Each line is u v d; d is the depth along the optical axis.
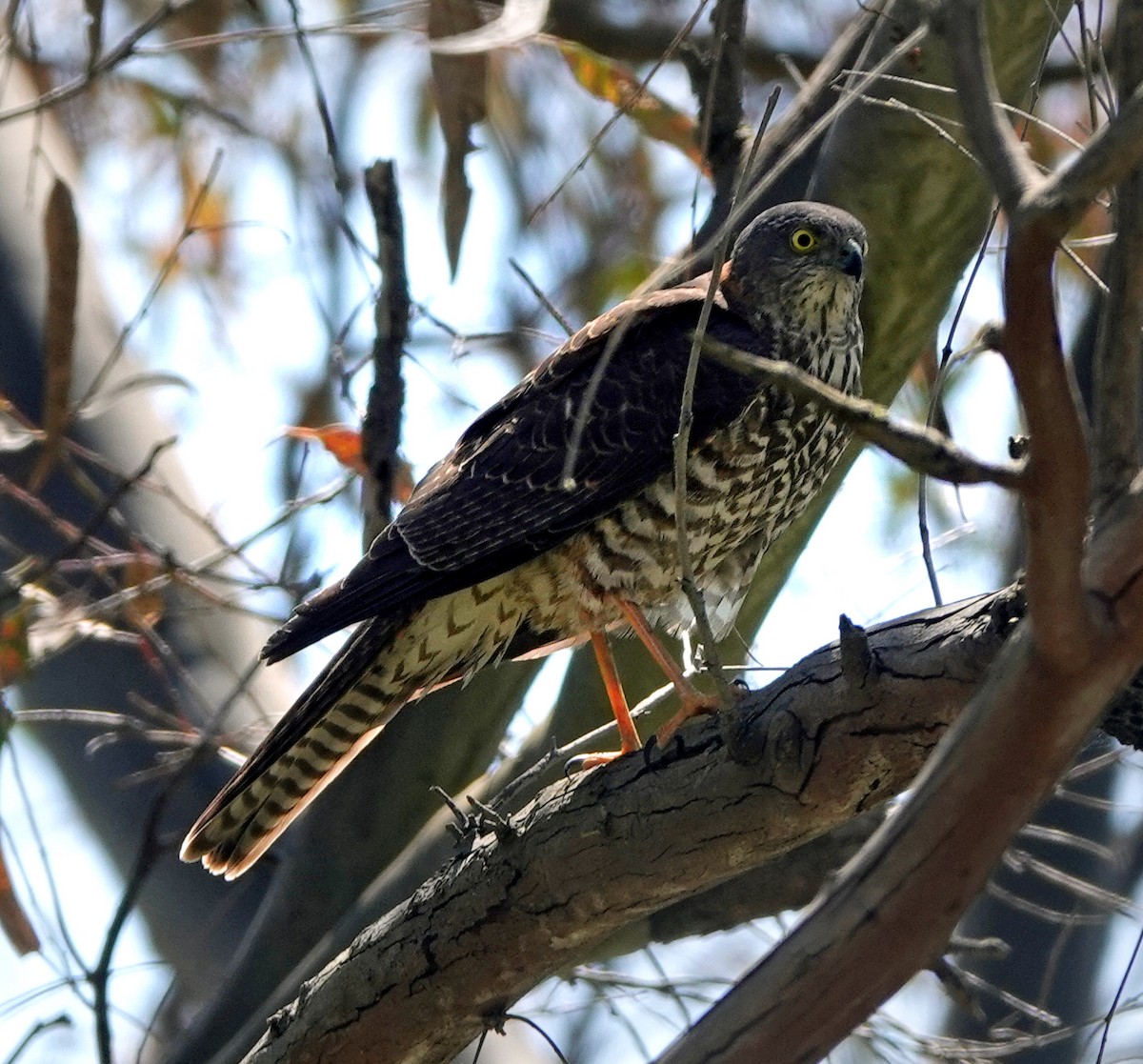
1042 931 13.80
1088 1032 13.19
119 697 12.44
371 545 9.98
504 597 10.09
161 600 11.59
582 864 7.66
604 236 15.97
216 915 11.52
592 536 9.96
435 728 10.74
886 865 5.52
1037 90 8.41
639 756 7.67
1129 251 5.82
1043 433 4.91
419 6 10.86
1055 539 5.06
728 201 10.63
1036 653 5.32
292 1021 8.59
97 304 13.79
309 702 9.83
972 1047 10.30
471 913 8.01
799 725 6.86
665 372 10.03
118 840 12.30
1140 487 5.61
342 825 10.71
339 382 11.60
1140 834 14.05
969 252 10.38
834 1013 5.57
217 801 9.63
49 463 10.52
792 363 10.35
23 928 9.41
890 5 8.69
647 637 9.95
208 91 16.30
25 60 14.23
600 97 11.48
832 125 10.22
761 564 11.24
